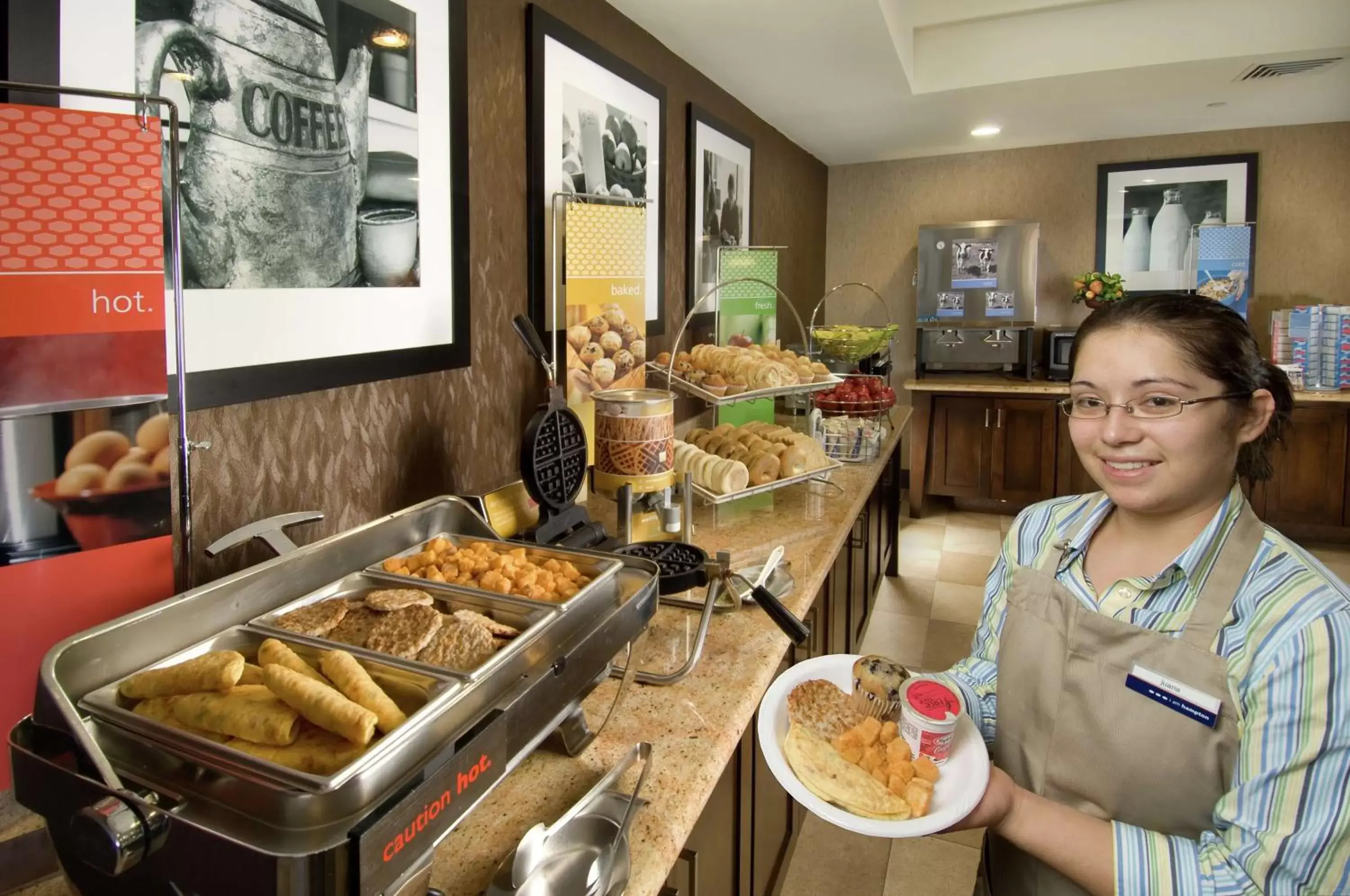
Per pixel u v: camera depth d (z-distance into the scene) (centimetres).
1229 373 86
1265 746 82
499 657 83
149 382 85
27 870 80
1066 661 100
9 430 77
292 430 127
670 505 188
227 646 89
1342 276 484
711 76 315
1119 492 93
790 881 207
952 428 518
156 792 65
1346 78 369
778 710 114
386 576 109
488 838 88
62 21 90
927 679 108
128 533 85
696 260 302
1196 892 83
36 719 67
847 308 584
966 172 547
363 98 135
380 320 142
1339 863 76
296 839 59
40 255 77
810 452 228
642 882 81
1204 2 334
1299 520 459
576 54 207
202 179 108
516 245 186
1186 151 501
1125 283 525
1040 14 354
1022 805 95
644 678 122
